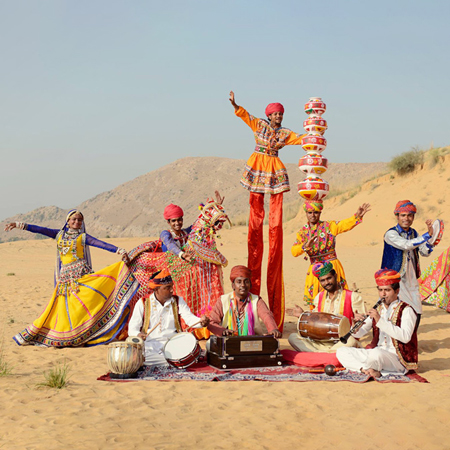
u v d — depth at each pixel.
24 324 10.88
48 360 7.68
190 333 7.24
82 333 8.60
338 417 5.20
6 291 16.38
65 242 8.80
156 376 6.68
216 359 7.07
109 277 8.92
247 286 7.48
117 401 5.70
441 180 40.16
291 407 5.50
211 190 192.12
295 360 7.22
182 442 4.58
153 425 4.98
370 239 37.00
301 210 49.84
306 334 7.50
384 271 6.72
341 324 7.30
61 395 5.93
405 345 6.64
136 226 187.88
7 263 30.39
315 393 5.97
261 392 6.02
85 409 5.45
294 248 8.82
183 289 8.78
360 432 4.81
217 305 7.63
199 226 8.84
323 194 8.64
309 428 4.91
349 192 47.12
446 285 11.48
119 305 8.86
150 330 7.36
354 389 6.10
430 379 6.56
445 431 4.85
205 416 5.23
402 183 42.38
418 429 4.88
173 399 5.79
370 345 7.36
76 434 4.73
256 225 9.43
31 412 5.35
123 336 8.94
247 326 7.50
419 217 37.34
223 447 4.48
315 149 8.70
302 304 13.08
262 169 9.33
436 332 9.60
